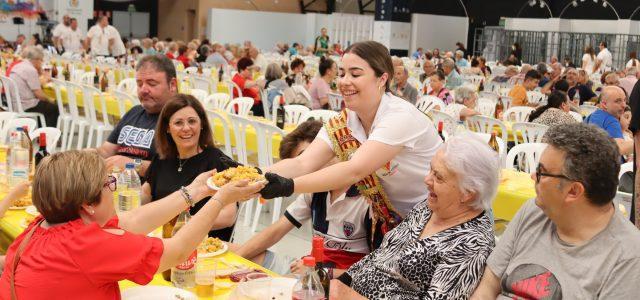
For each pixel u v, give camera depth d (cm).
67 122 873
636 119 323
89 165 209
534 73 1091
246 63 1022
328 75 873
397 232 265
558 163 207
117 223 220
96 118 873
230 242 348
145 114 429
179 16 2819
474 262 233
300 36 2717
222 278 263
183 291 230
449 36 2372
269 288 236
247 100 847
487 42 2352
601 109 581
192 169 350
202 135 352
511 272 226
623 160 561
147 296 226
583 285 209
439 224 247
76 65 1398
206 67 1496
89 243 202
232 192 229
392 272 246
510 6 2389
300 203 336
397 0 2264
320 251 217
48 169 206
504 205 424
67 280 202
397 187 288
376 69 272
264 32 2653
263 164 601
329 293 236
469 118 743
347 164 263
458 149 236
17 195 326
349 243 316
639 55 2058
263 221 596
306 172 288
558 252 217
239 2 2747
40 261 203
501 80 1481
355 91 272
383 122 272
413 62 1911
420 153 281
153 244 210
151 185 359
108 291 210
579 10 2216
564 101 681
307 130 343
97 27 1692
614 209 213
